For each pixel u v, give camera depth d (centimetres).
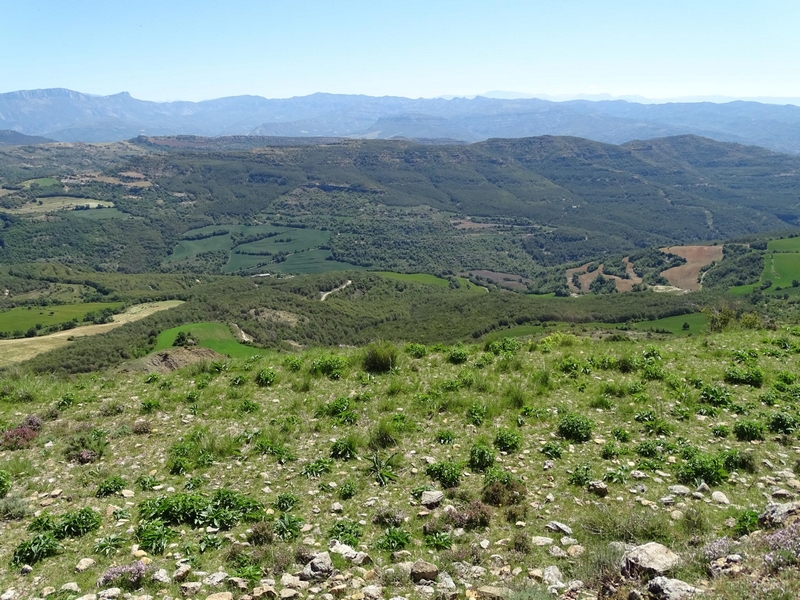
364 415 1379
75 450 1191
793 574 571
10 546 816
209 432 1275
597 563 691
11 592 698
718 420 1280
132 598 666
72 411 1475
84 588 701
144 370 2052
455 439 1222
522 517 876
